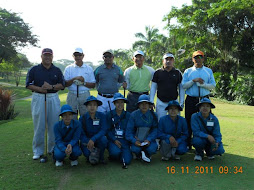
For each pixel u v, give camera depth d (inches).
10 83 1946.4
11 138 213.3
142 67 186.2
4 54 1309.1
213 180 127.3
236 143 198.1
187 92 178.1
